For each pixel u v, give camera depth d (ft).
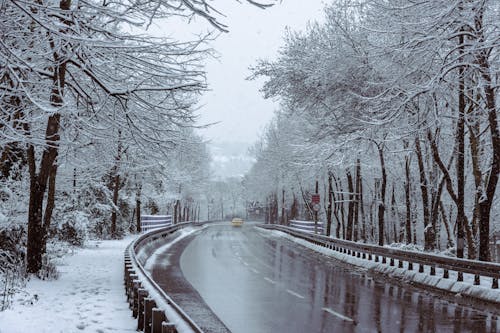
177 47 43.88
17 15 33.19
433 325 35.47
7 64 27.66
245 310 40.50
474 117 65.51
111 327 29.19
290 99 86.43
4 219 52.65
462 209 59.88
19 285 42.78
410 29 59.77
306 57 79.41
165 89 44.37
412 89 62.90
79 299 38.75
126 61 46.65
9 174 60.80
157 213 191.42
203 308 40.98
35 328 27.71
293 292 50.80
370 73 73.41
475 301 44.86
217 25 18.69
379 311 40.78
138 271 40.06
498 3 57.06
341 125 81.41
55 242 79.10
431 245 85.66
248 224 346.13
